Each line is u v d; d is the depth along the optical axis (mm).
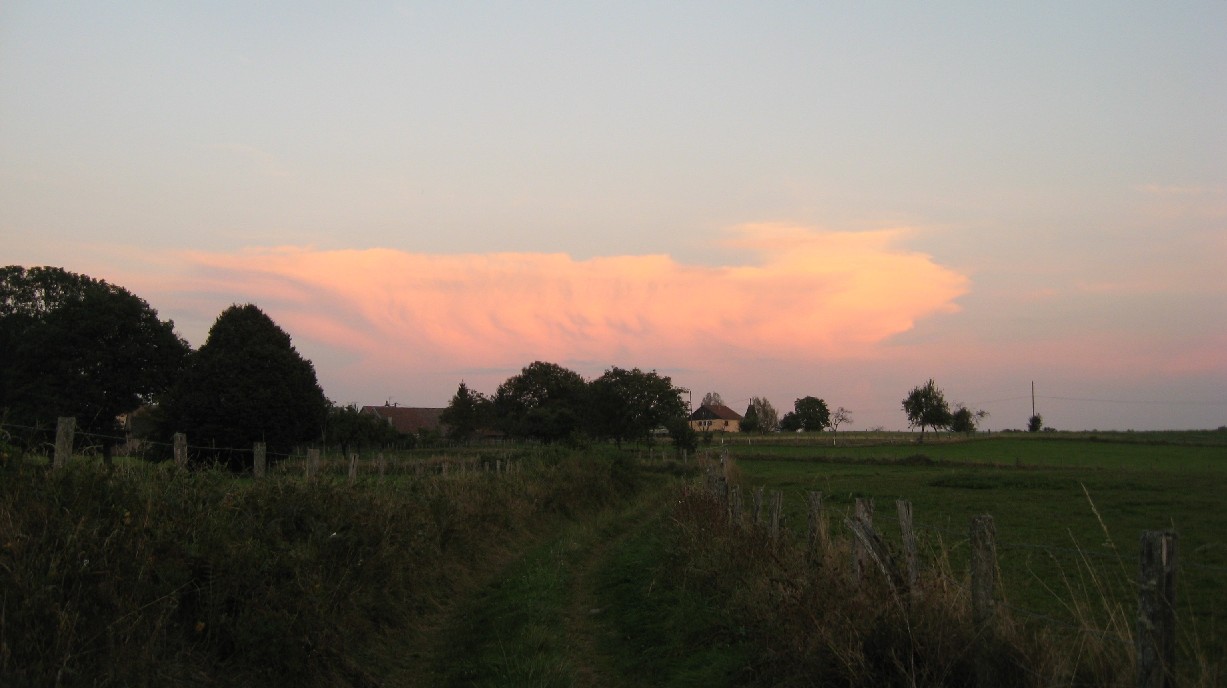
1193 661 5836
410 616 11273
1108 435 86125
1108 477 35938
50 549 6430
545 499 23172
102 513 7371
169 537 7570
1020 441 80875
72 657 5891
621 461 34531
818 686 6734
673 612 10328
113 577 6672
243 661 7469
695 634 9359
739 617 9000
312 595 8773
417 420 113500
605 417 71312
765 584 8938
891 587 6746
